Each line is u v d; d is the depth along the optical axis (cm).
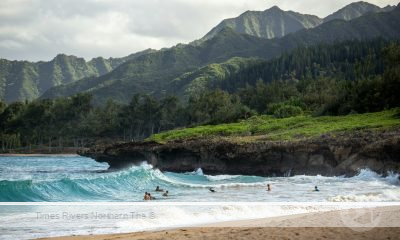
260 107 13000
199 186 3728
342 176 4519
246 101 14238
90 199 2914
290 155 5025
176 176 5106
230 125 8394
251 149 5334
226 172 5656
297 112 9050
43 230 1605
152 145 6731
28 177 5516
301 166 4956
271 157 5172
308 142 4956
